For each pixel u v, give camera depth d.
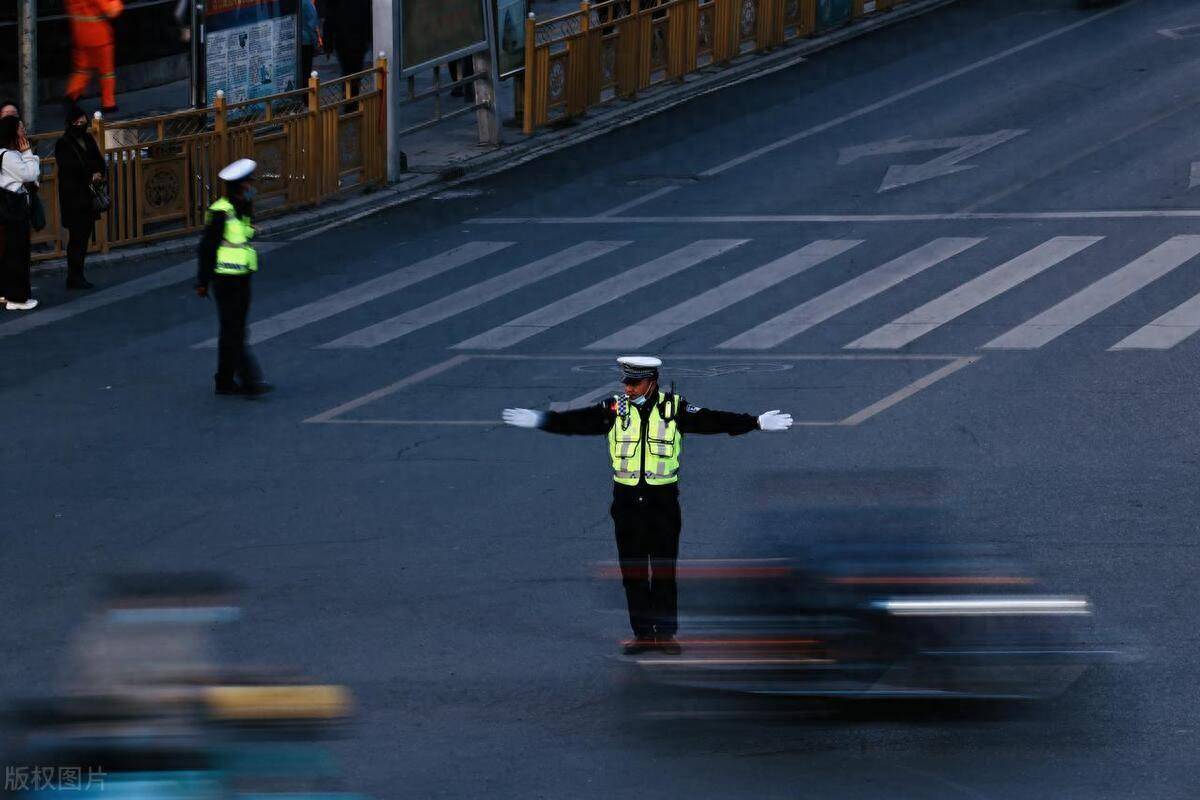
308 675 37.09
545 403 61.88
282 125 94.12
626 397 38.72
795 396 61.19
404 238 89.69
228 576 44.47
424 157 106.75
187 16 101.94
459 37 105.00
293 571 45.03
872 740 32.69
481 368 67.12
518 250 85.75
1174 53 120.38
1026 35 130.75
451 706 35.25
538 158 106.62
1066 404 58.62
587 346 69.56
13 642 39.94
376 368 67.69
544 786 31.05
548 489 52.34
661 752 32.53
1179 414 56.94
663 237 86.38
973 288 74.44
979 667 32.88
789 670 33.38
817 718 33.41
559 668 37.47
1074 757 31.56
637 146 107.31
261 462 56.00
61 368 68.69
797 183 95.69
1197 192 87.81
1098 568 43.00
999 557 34.41
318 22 129.88
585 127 113.06
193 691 29.64
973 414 58.06
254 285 81.69
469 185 101.00
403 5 100.25
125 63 122.06
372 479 53.84
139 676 29.70
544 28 113.06
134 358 70.12
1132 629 38.50
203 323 75.75
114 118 109.94
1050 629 33.25
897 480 38.34
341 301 78.25
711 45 126.12
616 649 38.62
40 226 78.31
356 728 34.00
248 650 38.78
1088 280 74.38
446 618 41.06
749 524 47.44
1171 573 42.47
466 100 121.88
